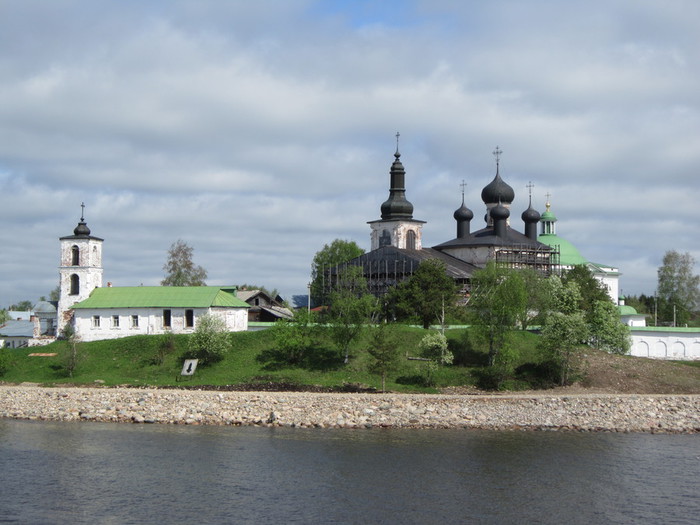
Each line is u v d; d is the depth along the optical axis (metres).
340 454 77.31
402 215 173.25
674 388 110.12
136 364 115.75
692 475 72.81
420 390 105.31
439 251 173.75
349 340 112.94
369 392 104.00
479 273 119.31
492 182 178.25
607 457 78.62
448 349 115.62
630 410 97.44
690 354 136.12
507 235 173.38
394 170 174.50
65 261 135.25
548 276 159.75
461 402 97.44
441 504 63.94
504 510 63.03
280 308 164.12
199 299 127.69
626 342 126.38
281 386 105.75
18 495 64.50
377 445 81.25
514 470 73.44
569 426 91.69
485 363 113.38
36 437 83.06
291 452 77.81
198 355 115.19
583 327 110.38
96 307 129.00
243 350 117.50
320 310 147.12
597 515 62.41
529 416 94.38
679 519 61.84
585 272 157.12
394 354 104.62
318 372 110.62
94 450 77.88
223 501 63.56
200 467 72.31
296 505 63.00
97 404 96.62
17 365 116.44
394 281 150.62
